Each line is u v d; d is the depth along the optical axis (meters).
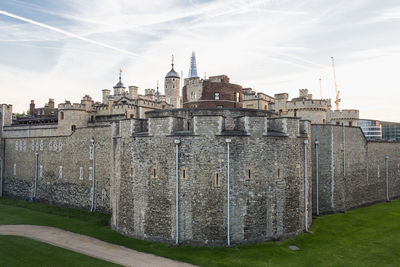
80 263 22.41
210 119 25.84
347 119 55.44
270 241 26.66
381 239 28.16
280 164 27.42
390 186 50.28
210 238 25.48
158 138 27.19
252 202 26.16
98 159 40.19
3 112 58.88
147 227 27.42
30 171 50.19
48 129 56.41
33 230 31.45
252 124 26.48
